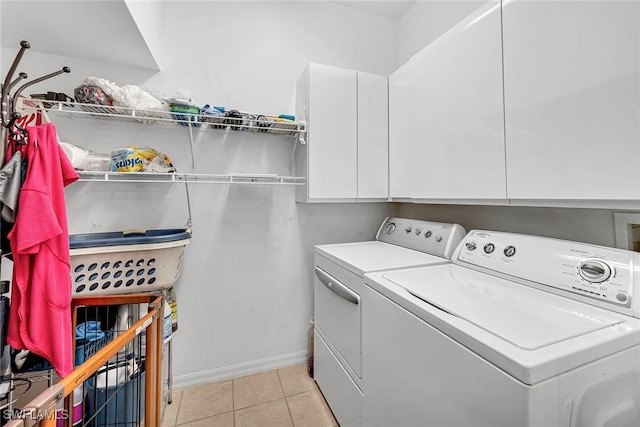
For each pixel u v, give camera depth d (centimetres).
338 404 136
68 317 82
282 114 171
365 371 112
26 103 113
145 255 127
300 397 158
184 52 158
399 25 216
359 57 203
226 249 171
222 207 170
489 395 60
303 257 191
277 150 180
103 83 120
